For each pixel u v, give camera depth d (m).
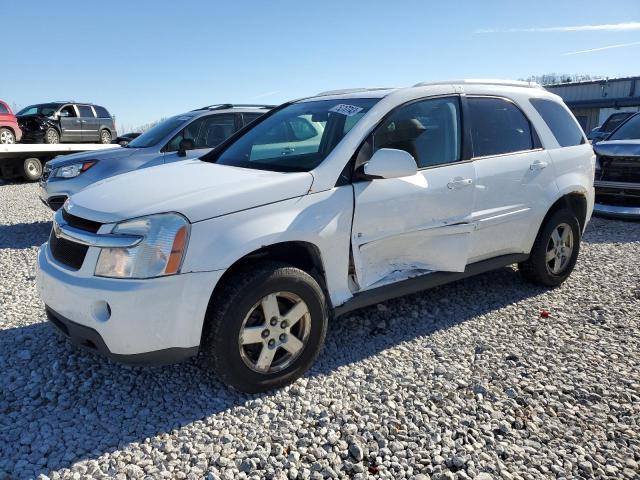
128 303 2.77
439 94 4.05
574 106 32.59
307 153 3.66
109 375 3.39
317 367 3.51
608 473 2.54
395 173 3.32
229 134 7.85
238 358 3.03
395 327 4.11
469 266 4.25
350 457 2.65
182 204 2.95
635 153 7.97
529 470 2.56
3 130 16.52
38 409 3.03
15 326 4.18
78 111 19.59
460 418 2.95
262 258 3.27
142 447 2.71
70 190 7.11
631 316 4.31
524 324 4.18
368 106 3.80
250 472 2.54
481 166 4.13
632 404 3.07
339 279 3.45
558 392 3.20
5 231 8.12
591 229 7.62
